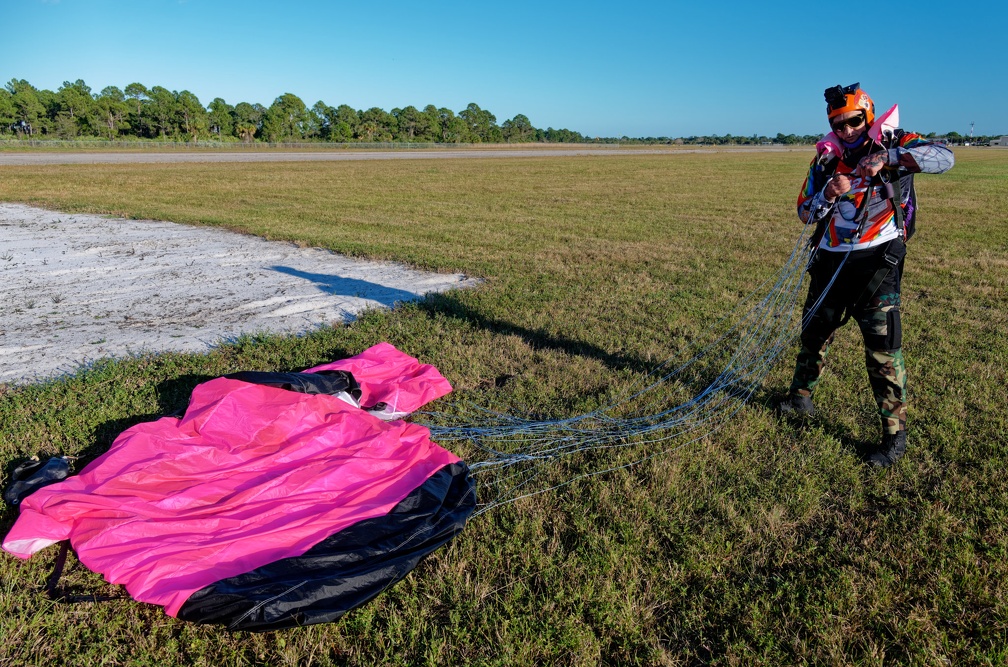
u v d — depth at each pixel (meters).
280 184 22.89
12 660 2.12
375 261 8.95
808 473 3.33
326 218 13.36
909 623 2.31
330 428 3.33
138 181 23.70
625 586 2.51
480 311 6.23
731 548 2.74
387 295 7.06
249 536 2.50
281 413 3.32
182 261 8.91
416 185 23.17
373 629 2.29
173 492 2.79
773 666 2.16
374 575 2.38
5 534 2.73
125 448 3.03
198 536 2.52
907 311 6.44
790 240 11.02
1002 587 2.49
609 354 5.16
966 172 32.97
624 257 9.26
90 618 2.30
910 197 3.31
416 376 4.41
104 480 2.84
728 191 21.73
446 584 2.50
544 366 4.83
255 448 3.18
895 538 2.80
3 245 10.06
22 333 5.65
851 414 4.02
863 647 2.24
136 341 5.44
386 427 3.41
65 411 3.87
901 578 2.57
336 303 6.72
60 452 3.41
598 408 4.11
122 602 2.37
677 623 2.35
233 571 2.36
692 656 2.23
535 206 16.31
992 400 4.22
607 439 3.70
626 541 2.76
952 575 2.56
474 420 3.92
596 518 2.93
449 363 4.82
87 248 9.86
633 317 6.15
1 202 16.22
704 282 7.74
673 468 3.32
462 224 12.66
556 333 5.64
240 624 2.14
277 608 2.18
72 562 2.57
